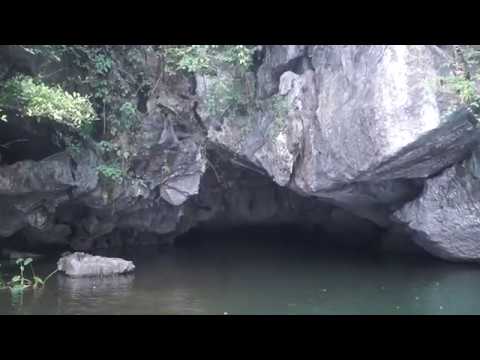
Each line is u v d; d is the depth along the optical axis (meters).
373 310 13.03
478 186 15.82
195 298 13.95
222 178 23.06
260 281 16.12
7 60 14.56
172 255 20.84
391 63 14.30
